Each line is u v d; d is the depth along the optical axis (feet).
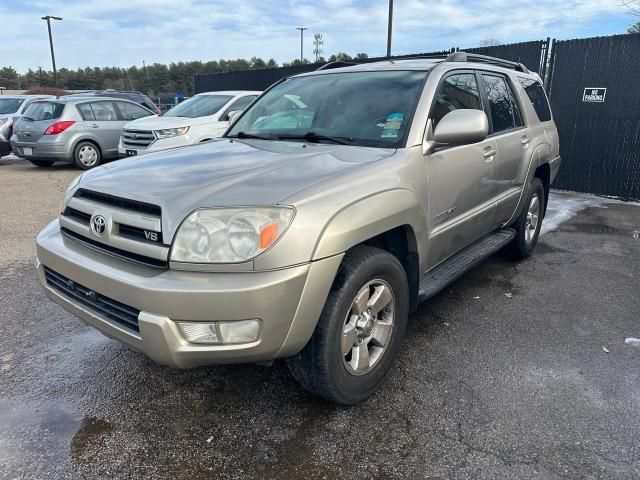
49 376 10.21
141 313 7.28
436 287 10.91
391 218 8.86
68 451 8.11
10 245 19.02
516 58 30.89
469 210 12.28
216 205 7.37
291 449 8.14
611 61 27.71
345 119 11.28
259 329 7.22
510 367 10.50
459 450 8.06
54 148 37.24
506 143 13.88
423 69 11.77
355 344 9.00
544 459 7.83
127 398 9.50
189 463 7.85
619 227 22.18
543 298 14.12
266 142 11.24
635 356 10.95
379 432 8.51
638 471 7.58
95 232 8.33
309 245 7.41
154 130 30.48
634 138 27.73
